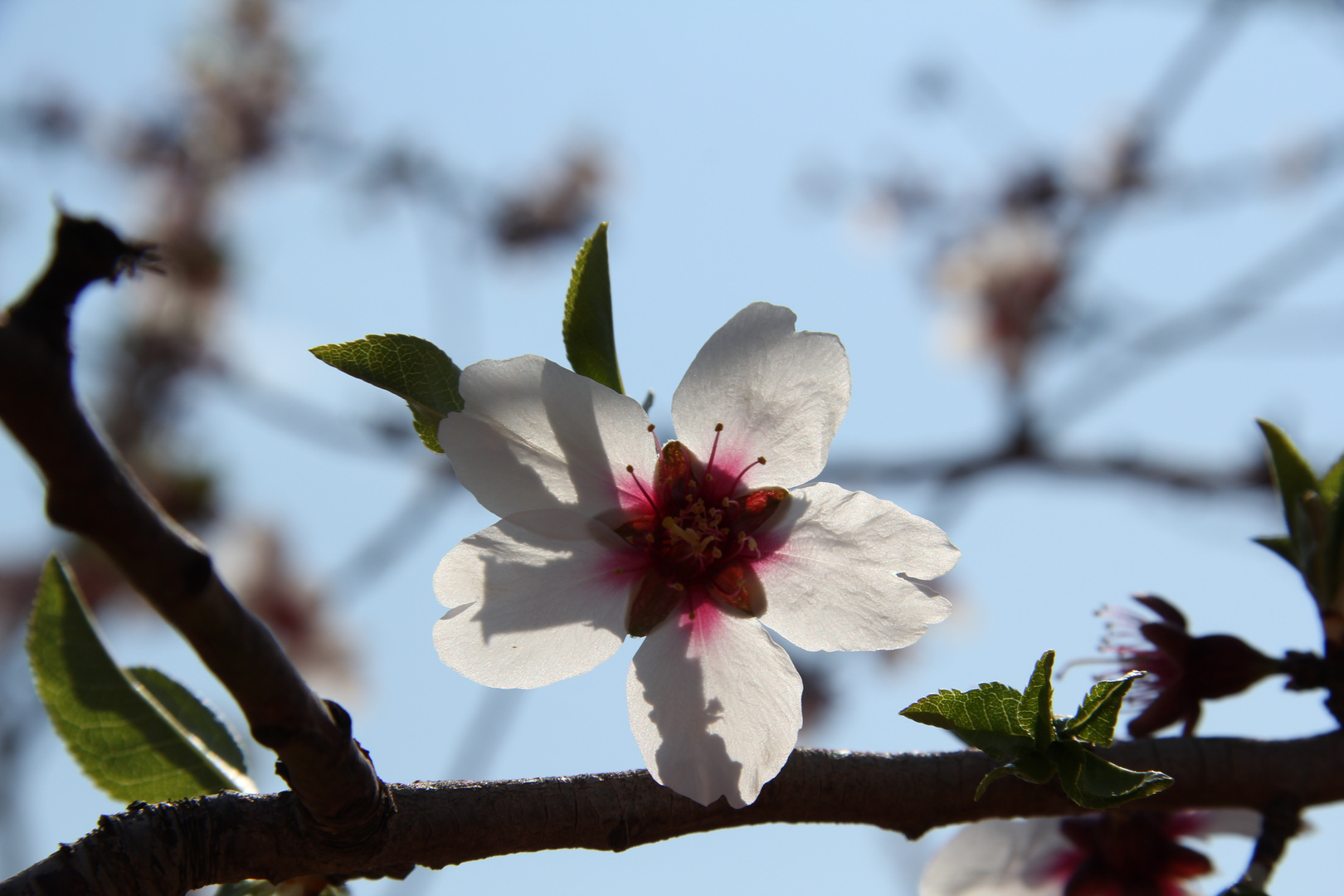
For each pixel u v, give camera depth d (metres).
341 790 0.26
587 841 0.27
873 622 0.28
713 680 0.28
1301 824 0.29
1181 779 0.29
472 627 0.28
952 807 0.28
